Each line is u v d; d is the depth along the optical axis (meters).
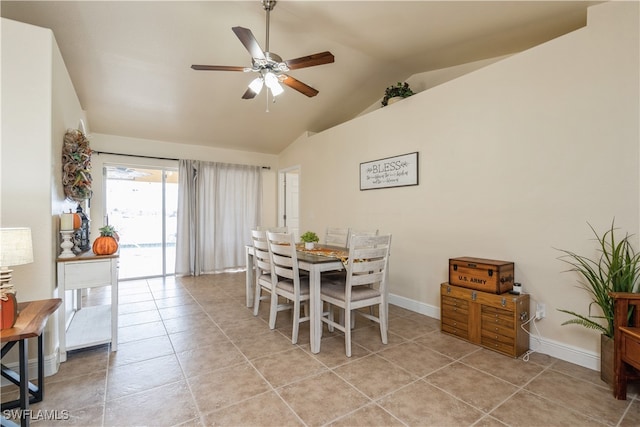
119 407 1.78
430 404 1.81
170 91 3.91
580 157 2.25
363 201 4.17
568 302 2.32
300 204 5.55
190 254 5.30
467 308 2.69
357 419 1.68
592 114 2.19
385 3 2.46
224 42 3.17
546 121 2.43
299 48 3.34
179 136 5.13
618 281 1.96
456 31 2.85
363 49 3.36
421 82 4.01
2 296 1.49
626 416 1.69
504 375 2.12
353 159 4.34
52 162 2.15
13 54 2.02
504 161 2.70
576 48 2.27
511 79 2.65
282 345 2.62
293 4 2.62
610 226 2.12
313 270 2.48
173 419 1.68
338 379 2.08
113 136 4.88
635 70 2.01
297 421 1.66
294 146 5.73
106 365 2.26
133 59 3.29
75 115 3.38
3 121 1.99
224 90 3.98
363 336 2.83
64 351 2.29
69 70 3.31
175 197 5.45
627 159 2.05
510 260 2.65
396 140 3.71
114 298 2.47
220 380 2.07
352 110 4.84
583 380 2.05
